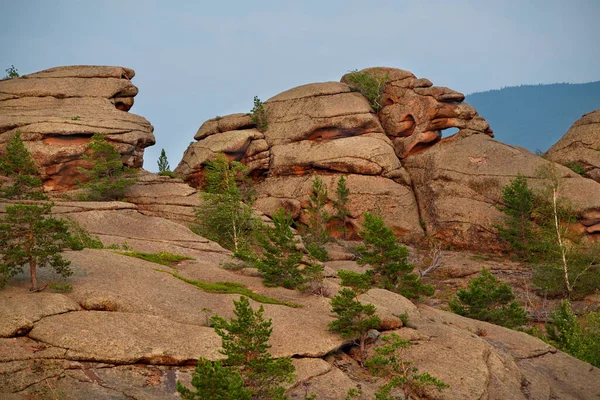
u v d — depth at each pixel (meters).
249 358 26.94
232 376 23.72
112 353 26.83
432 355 34.22
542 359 39.38
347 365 32.75
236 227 64.88
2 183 60.44
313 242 69.19
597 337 46.91
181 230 55.19
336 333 33.97
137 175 71.62
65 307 29.47
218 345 29.16
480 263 68.19
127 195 69.69
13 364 25.12
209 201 66.38
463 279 65.50
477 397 30.81
